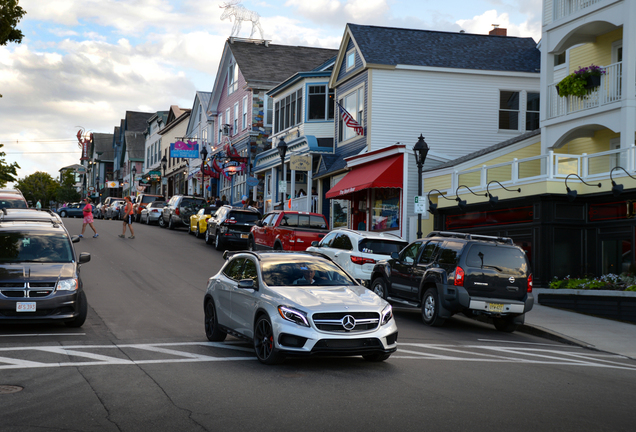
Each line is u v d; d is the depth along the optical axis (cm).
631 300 1600
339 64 3192
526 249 1911
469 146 2962
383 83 2898
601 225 1817
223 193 4856
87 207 3020
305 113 3438
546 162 1950
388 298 1598
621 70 1930
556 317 1616
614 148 2088
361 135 2959
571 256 1858
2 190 2100
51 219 1416
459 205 2194
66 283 1163
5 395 711
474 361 1020
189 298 1631
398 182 2527
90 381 783
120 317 1343
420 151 1883
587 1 2056
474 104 2975
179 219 3747
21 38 2078
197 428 606
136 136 8319
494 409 709
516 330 1502
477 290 1368
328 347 868
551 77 2180
